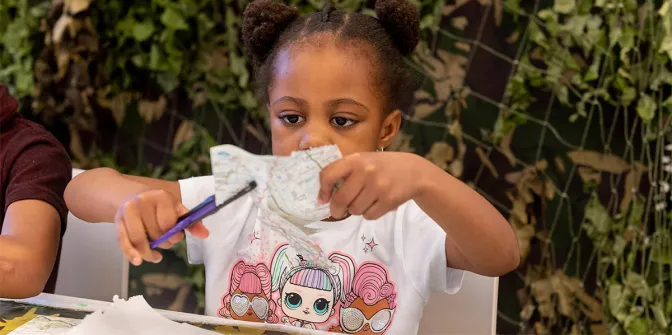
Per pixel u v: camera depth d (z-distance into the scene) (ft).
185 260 5.20
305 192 1.80
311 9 4.76
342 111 2.42
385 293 2.80
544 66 4.77
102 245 3.27
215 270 2.95
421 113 4.89
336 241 2.85
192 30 5.00
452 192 2.17
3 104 3.19
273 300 2.81
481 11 4.78
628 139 4.82
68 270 3.29
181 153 5.22
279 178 1.75
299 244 1.90
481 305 2.93
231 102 5.09
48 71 4.78
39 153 3.05
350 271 2.81
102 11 4.90
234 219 2.97
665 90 4.72
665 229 4.84
